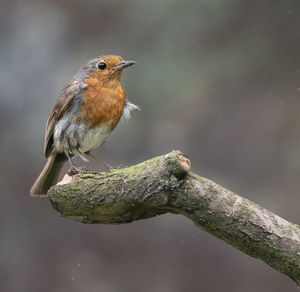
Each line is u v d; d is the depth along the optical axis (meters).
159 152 13.70
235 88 13.80
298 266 5.86
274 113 13.99
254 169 13.91
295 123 13.98
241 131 14.03
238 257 13.38
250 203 5.97
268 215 5.95
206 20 13.23
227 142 13.98
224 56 13.38
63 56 14.56
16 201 13.93
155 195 5.94
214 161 13.93
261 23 13.62
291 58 13.66
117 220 6.45
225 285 13.19
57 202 6.36
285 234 5.87
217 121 13.89
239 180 13.86
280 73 13.74
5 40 14.69
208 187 5.93
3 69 14.46
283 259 5.88
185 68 13.09
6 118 14.17
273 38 13.62
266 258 5.97
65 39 14.64
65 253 13.71
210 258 13.45
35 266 13.53
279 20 13.62
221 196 5.91
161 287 13.28
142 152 13.73
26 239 13.74
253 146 13.98
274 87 13.86
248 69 13.53
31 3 15.05
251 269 13.26
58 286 13.36
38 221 13.94
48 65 14.49
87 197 6.22
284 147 13.95
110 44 14.05
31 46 14.66
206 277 13.29
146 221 13.88
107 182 6.14
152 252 13.60
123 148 13.75
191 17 13.20
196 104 13.58
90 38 14.44
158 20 13.33
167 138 13.72
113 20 14.33
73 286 13.36
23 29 14.79
